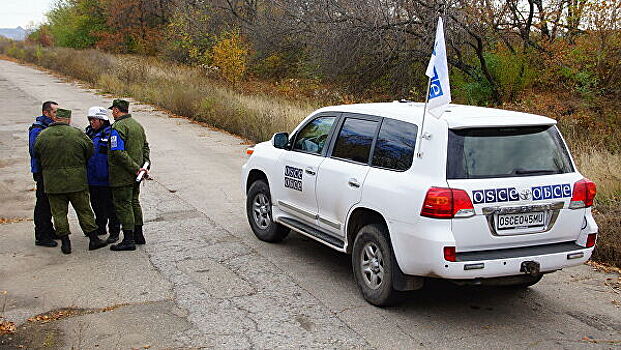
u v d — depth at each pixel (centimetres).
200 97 1955
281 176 677
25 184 1011
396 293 519
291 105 1930
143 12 4256
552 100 1672
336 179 579
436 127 490
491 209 472
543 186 489
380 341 473
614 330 506
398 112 545
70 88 2825
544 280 627
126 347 458
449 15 1772
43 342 464
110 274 614
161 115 1980
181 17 3266
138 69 2842
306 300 554
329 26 2086
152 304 541
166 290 574
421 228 473
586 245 509
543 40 1869
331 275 620
